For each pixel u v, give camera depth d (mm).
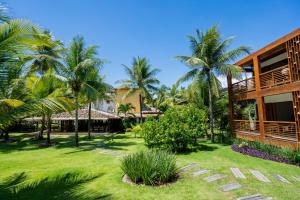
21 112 5285
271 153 12156
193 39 20000
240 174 8648
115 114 37562
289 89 11188
